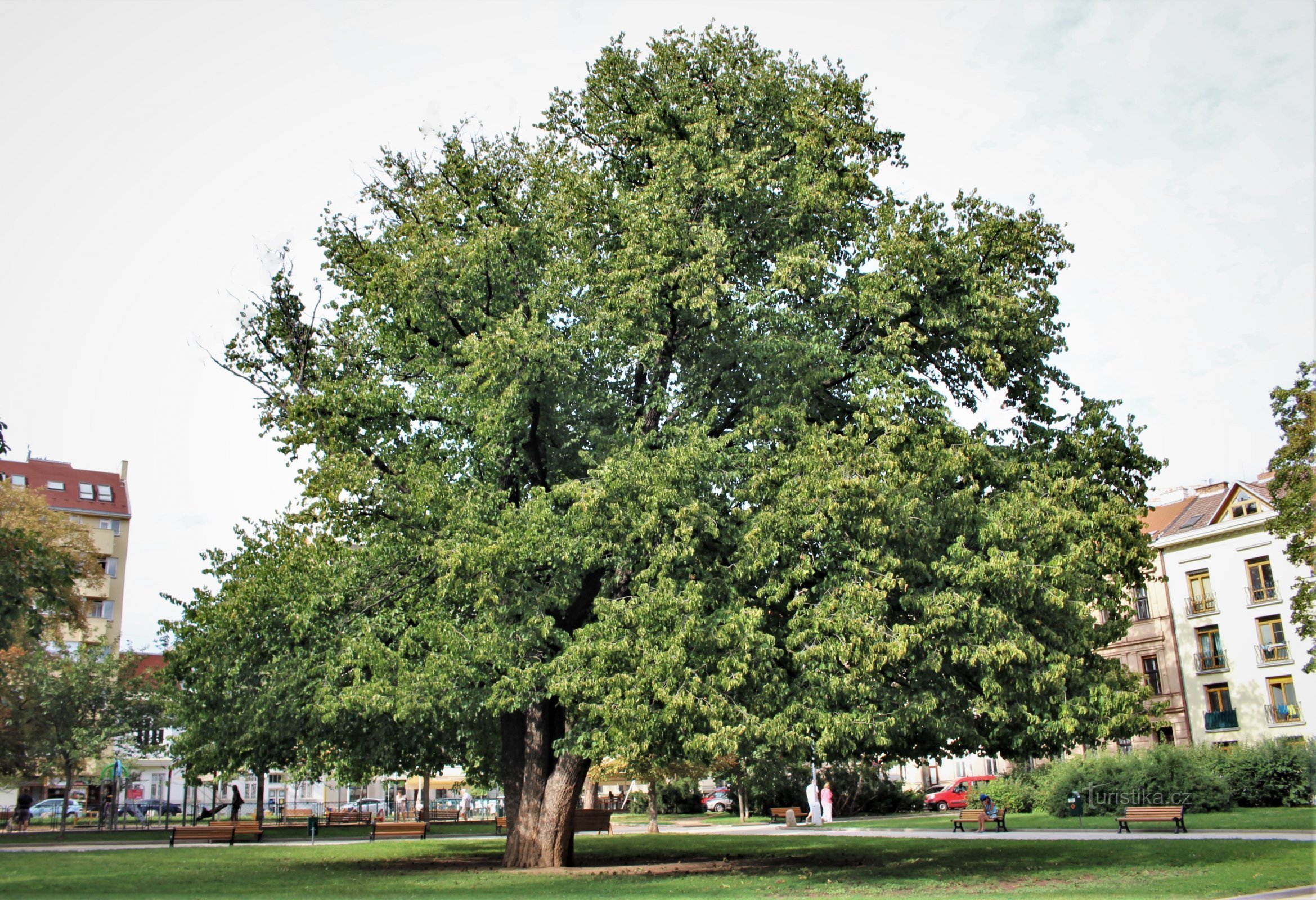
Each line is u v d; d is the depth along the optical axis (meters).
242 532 21.83
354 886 16.27
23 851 26.14
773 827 41.66
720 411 21.53
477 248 20.36
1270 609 46.41
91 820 53.69
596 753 17.47
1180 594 50.31
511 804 22.44
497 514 19.02
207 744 24.42
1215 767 37.81
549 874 19.11
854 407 20.33
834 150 21.41
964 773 64.56
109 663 45.19
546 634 18.16
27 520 35.97
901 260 19.53
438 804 67.00
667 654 16.36
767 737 16.64
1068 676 17.94
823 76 22.52
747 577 17.69
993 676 16.92
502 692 18.45
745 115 22.86
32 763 43.88
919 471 18.12
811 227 21.50
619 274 19.86
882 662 16.39
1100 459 20.86
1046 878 16.42
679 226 20.12
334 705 18.75
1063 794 39.00
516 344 18.84
